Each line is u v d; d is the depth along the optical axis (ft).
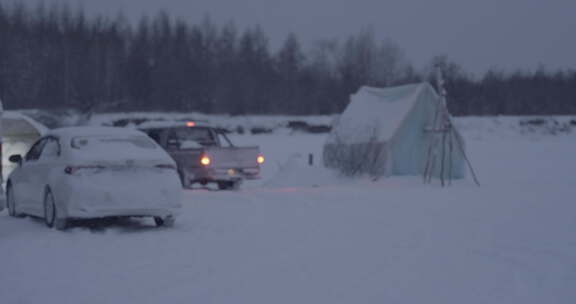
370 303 27.07
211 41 322.14
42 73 261.03
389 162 98.73
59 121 215.31
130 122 235.20
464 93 302.45
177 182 46.01
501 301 27.53
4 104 244.42
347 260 35.70
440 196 71.72
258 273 32.50
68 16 298.56
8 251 38.40
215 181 82.02
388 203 63.93
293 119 255.91
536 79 322.55
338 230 46.14
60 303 27.12
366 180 97.96
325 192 76.59
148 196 44.55
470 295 28.45
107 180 43.88
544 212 56.85
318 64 330.13
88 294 28.48
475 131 238.68
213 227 47.37
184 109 281.13
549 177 107.45
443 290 29.27
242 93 286.25
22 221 51.44
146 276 31.83
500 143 194.18
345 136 104.42
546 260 35.91
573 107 302.66
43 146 50.80
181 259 35.91
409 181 95.86
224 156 79.41
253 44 326.65
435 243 40.98
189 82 288.30
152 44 307.78
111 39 302.45
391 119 100.99
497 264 34.83
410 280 31.09
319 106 298.15
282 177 100.27
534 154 156.97
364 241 41.65
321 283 30.45
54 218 45.85
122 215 44.27
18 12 288.92
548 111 297.33
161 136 85.56
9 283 30.76
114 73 285.23
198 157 79.00
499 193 76.38
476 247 39.65
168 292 28.76
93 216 43.16
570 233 45.03
